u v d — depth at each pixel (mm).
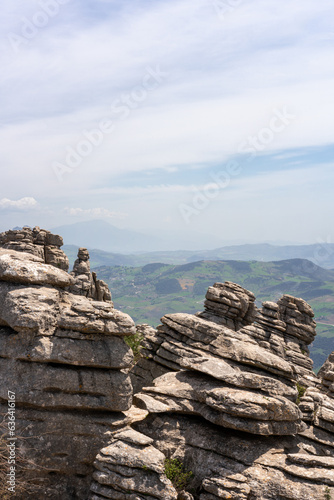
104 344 16688
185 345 25375
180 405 18141
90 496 14836
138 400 18750
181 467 16641
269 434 16359
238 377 17594
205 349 24031
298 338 42719
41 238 62438
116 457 14828
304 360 39188
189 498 15352
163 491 14227
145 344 27891
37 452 15383
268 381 17516
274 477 15344
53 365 16078
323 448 17656
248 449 16453
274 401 16562
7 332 16188
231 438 16984
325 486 14812
